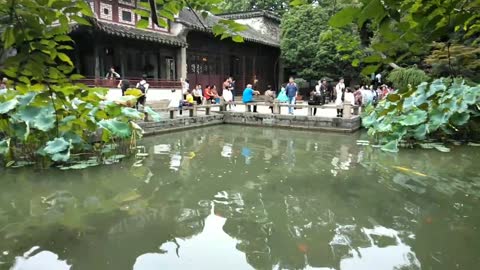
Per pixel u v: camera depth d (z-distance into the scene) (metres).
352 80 22.23
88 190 6.00
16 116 6.95
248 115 14.53
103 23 13.43
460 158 8.34
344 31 2.63
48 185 6.22
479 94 9.12
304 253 3.98
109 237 4.34
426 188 6.19
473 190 6.08
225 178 6.79
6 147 7.06
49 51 1.88
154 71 16.95
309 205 5.41
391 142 9.37
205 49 19.59
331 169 7.48
